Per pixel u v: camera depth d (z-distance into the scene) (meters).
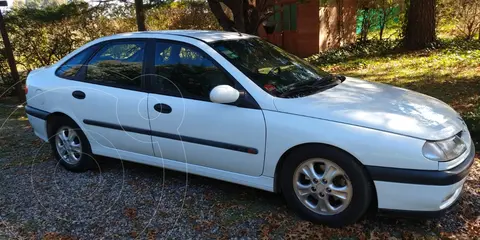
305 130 2.96
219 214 3.37
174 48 3.72
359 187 2.86
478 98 6.39
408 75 8.86
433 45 11.99
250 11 7.54
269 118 3.11
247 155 3.25
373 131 2.79
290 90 3.34
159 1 8.03
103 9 8.47
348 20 14.84
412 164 2.68
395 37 14.59
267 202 3.54
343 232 3.00
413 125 2.81
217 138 3.36
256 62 3.64
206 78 3.49
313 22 13.71
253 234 3.05
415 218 2.79
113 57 4.06
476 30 12.78
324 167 3.00
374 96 3.33
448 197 2.77
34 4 8.82
